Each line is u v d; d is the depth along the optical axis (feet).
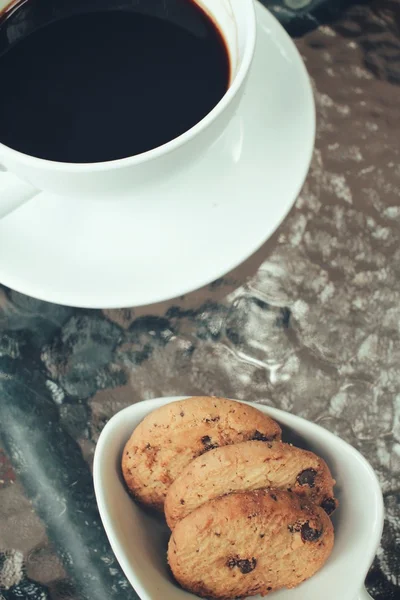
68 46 1.20
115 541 1.09
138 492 1.18
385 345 1.33
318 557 1.12
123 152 1.16
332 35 1.41
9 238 1.20
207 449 1.15
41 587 1.27
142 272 1.20
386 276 1.35
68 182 1.08
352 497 1.16
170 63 1.18
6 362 1.33
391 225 1.36
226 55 1.16
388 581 1.26
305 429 1.17
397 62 1.41
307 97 1.22
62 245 1.20
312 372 1.33
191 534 1.10
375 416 1.31
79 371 1.33
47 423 1.32
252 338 1.34
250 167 1.21
